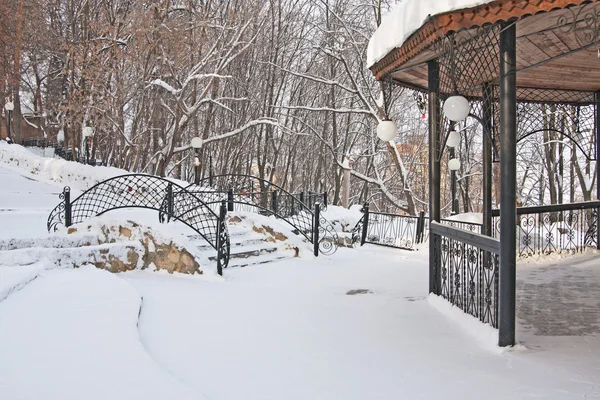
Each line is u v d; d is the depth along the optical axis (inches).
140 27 812.6
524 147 1086.4
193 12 908.0
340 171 1379.2
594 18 182.4
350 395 137.8
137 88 869.2
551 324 210.7
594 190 965.8
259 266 381.1
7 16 1024.2
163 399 123.7
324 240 469.1
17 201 576.4
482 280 206.8
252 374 153.6
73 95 882.1
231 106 1144.8
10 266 277.4
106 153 1213.1
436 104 266.1
